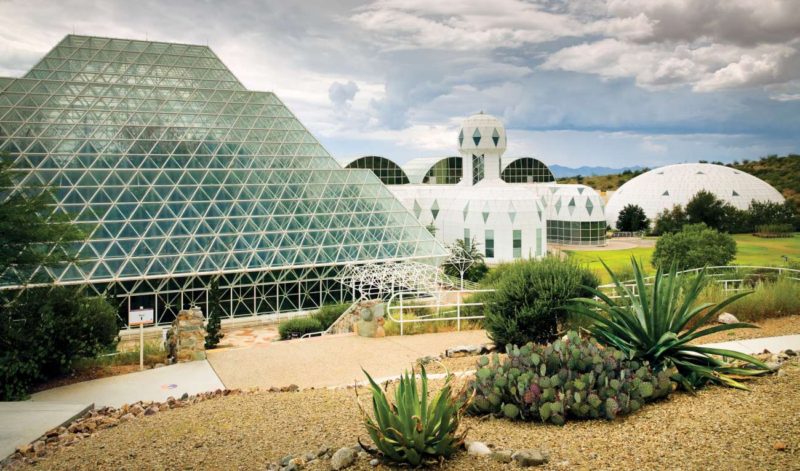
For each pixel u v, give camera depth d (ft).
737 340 54.13
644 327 41.50
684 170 361.71
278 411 38.37
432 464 27.58
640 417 33.22
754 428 29.12
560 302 54.85
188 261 131.44
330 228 151.94
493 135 251.80
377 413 28.58
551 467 26.48
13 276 63.82
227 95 182.39
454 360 54.44
